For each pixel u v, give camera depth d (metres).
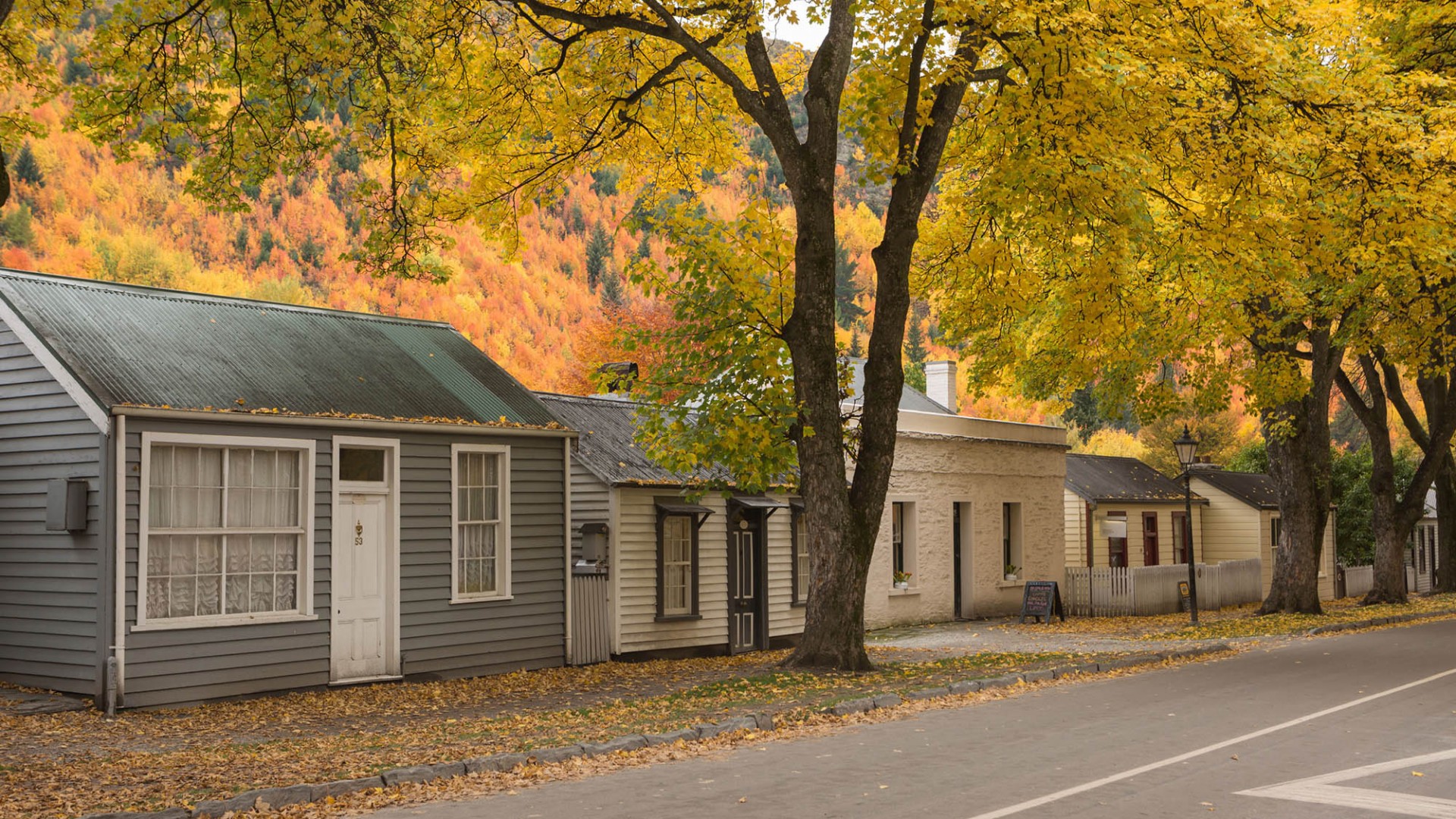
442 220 19.34
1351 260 20.92
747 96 17.30
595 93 19.44
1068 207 17.36
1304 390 26.53
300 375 16.64
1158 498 39.00
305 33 13.47
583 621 19.39
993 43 17.30
